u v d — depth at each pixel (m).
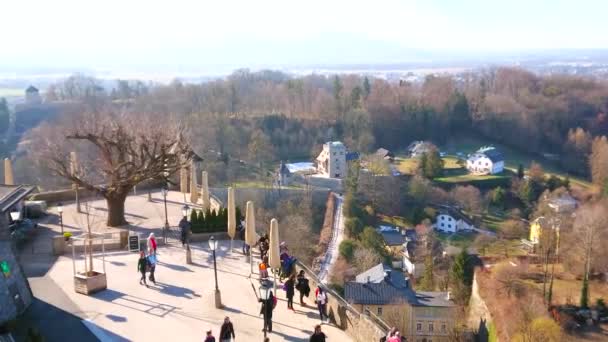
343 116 181.38
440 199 125.38
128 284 29.08
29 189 34.22
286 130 170.50
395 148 175.62
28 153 108.00
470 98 197.38
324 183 129.62
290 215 97.12
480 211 125.19
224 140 150.00
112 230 38.25
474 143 180.62
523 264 79.44
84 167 46.91
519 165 148.88
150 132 45.03
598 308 65.62
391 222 114.12
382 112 179.88
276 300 26.02
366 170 127.31
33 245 34.66
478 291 70.75
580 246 79.19
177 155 41.03
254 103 199.25
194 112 165.88
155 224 40.03
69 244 34.16
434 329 57.59
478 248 100.25
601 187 133.50
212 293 28.05
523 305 63.59
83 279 27.47
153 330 24.06
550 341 58.53
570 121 183.25
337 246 92.25
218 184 118.94
